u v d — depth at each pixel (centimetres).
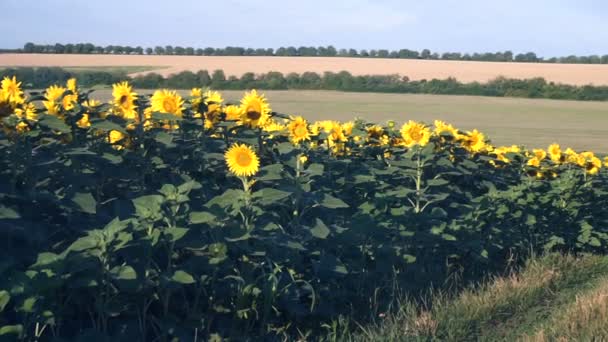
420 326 632
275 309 595
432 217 817
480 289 786
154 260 558
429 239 814
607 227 1168
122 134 672
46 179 600
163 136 666
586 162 1188
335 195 824
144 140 677
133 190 666
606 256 1088
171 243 530
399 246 770
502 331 675
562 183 1113
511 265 952
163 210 536
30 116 608
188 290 579
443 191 944
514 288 785
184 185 545
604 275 957
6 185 533
